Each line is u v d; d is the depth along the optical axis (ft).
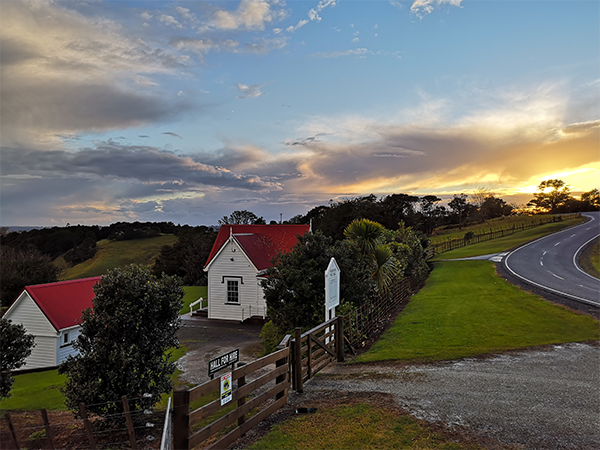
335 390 27.09
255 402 21.18
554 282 76.74
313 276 45.03
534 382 27.63
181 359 54.34
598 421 20.80
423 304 63.00
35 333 64.95
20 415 33.86
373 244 57.57
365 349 40.81
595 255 118.93
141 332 29.25
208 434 17.24
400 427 20.33
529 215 384.27
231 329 76.89
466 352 36.65
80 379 28.32
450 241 211.61
